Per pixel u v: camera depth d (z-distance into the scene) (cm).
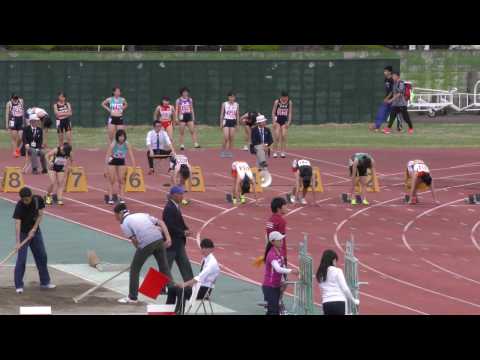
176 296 5119
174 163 8688
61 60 13362
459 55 15338
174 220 5297
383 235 7331
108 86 13462
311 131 12950
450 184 9400
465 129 13125
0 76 13275
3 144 11462
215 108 13688
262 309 5219
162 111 10494
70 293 5500
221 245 6844
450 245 7100
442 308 5425
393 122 13250
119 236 7050
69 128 10612
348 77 13800
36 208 5488
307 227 7500
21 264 5475
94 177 9312
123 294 5488
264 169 8819
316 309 5266
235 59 14112
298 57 14625
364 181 8338
